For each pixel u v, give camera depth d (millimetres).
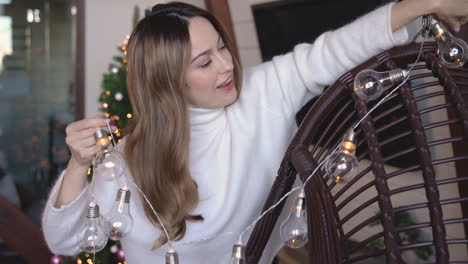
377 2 2090
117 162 1042
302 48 1403
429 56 1064
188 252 1388
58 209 1210
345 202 1023
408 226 912
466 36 1409
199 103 1328
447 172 1905
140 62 1267
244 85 1463
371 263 2146
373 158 964
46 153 5168
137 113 1315
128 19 3742
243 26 2832
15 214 3689
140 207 1354
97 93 3783
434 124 1020
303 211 980
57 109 5465
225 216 1381
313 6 2436
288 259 2750
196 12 1271
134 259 1448
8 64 5473
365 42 1175
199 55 1232
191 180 1313
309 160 1045
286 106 1407
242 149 1405
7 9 5504
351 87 1091
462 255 1918
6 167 4957
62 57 5578
